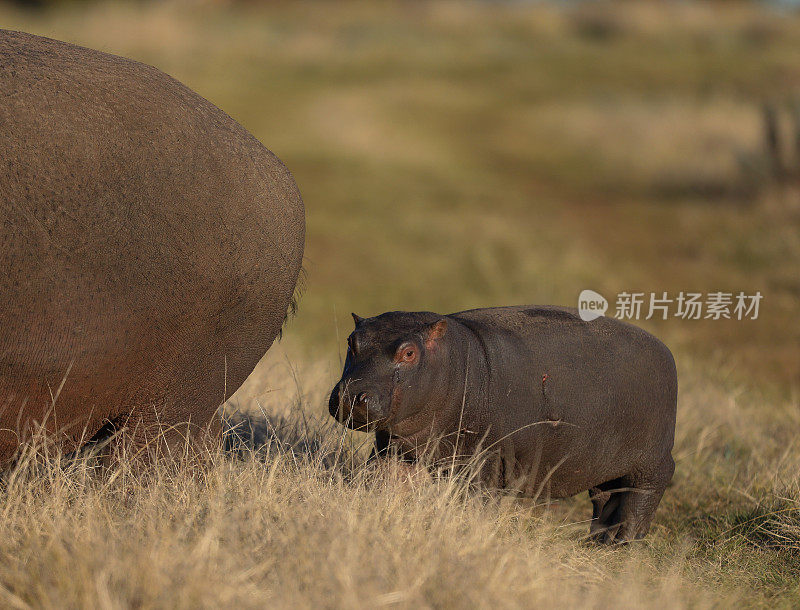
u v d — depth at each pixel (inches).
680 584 591.5
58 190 506.9
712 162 2878.9
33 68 528.1
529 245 2108.8
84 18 4803.2
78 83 534.9
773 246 2044.8
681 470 911.7
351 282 1804.9
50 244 502.0
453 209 2474.2
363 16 6658.5
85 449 600.4
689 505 847.1
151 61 4249.5
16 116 505.7
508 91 4439.0
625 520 767.7
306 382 951.0
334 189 2576.3
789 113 2630.4
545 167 3169.3
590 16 6274.6
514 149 3410.4
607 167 3152.1
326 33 5905.5
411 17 6530.5
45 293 502.0
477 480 653.9
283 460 660.1
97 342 527.2
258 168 595.2
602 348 735.1
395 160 3026.6
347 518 551.8
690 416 1037.8
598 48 5743.1
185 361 580.7
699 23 6131.9
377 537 534.3
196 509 557.0
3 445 546.6
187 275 552.7
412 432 655.1
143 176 534.6
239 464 669.9
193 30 4963.1
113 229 522.0
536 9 6510.8
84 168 515.8
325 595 465.4
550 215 2472.9
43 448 561.6
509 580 502.0
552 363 703.1
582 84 4596.5
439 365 636.1
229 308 587.5
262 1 6786.4
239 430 789.2
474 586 490.3
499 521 611.5
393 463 671.8
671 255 2074.3
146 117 546.6
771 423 1073.5
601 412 724.0
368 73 4761.3
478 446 649.0
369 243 2086.6
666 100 3855.8
